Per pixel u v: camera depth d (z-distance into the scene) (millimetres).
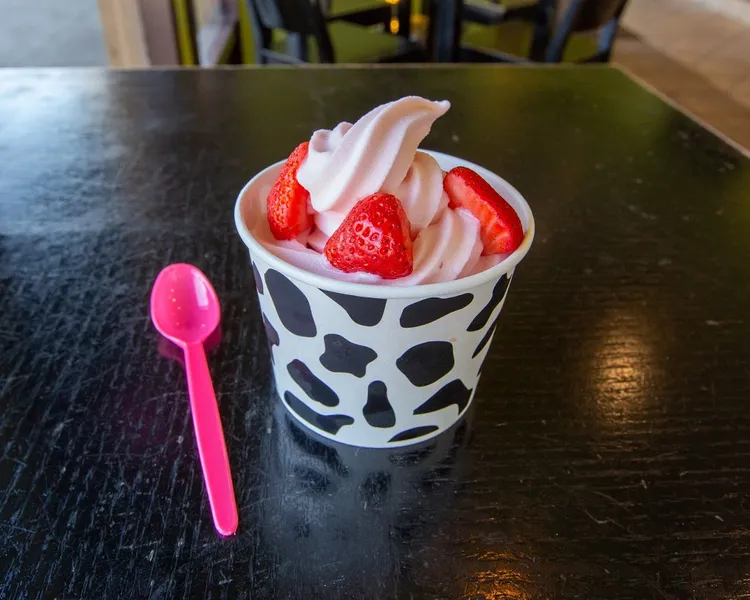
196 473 220
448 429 241
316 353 210
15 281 309
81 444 229
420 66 577
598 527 206
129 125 462
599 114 512
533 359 276
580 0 738
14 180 394
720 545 202
